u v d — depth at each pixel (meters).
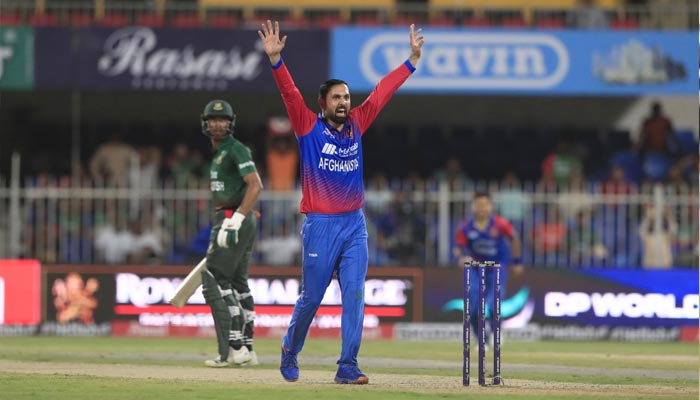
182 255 60.81
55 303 56.22
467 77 68.00
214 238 35.81
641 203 60.16
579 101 81.75
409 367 37.41
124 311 56.22
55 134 78.38
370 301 56.53
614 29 69.62
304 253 28.52
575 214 62.53
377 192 59.91
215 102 35.38
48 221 61.22
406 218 62.91
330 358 41.53
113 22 71.56
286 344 29.08
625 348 51.12
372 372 34.94
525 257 61.81
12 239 58.38
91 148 78.06
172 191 59.75
